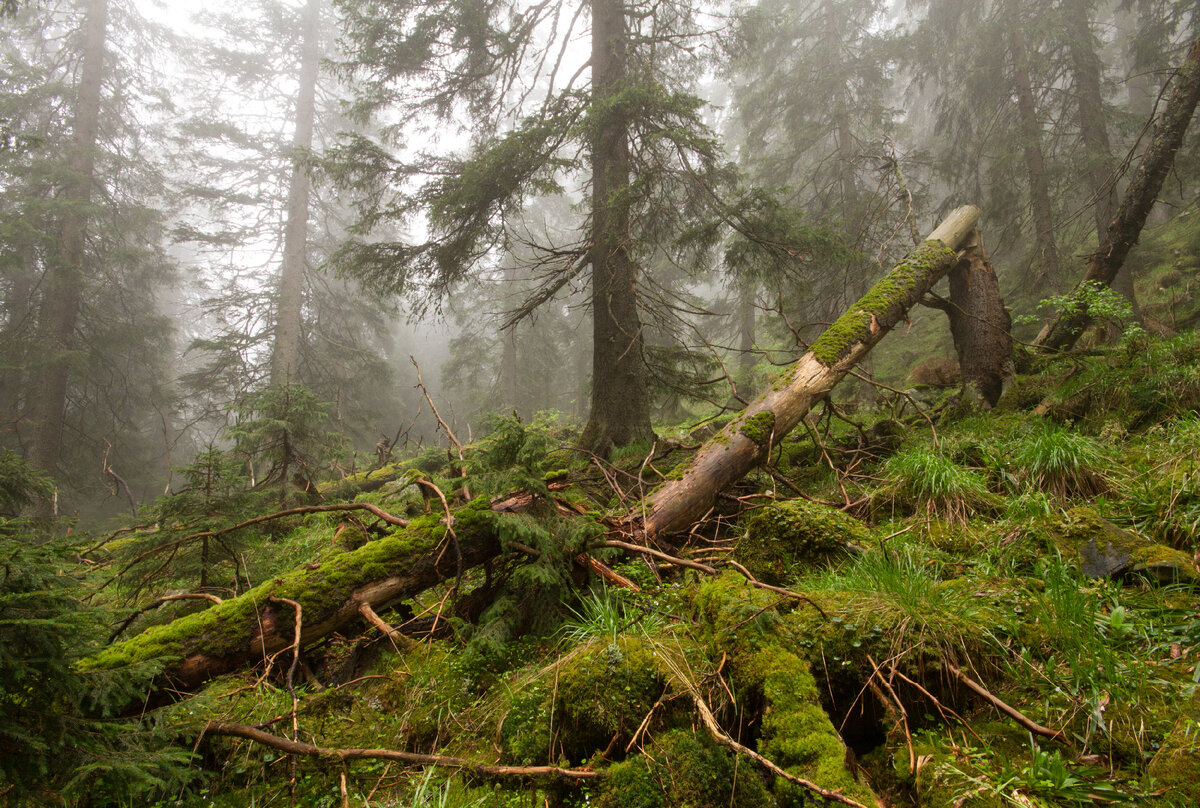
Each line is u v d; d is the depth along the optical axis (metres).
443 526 3.97
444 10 8.70
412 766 2.77
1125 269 11.66
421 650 3.68
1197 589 2.92
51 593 2.10
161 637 3.26
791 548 3.81
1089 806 1.84
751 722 2.43
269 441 8.76
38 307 17.55
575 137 8.20
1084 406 6.22
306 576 3.68
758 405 5.71
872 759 2.29
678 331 10.04
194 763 2.87
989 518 4.23
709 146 7.66
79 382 17.44
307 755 2.78
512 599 3.94
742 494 6.03
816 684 2.49
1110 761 2.01
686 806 2.08
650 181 7.92
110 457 18.89
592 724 2.55
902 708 2.32
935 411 8.48
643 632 3.06
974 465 5.32
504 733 2.86
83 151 17.06
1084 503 4.09
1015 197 13.67
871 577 3.10
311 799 2.66
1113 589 2.98
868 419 9.47
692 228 8.69
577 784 2.43
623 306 8.95
